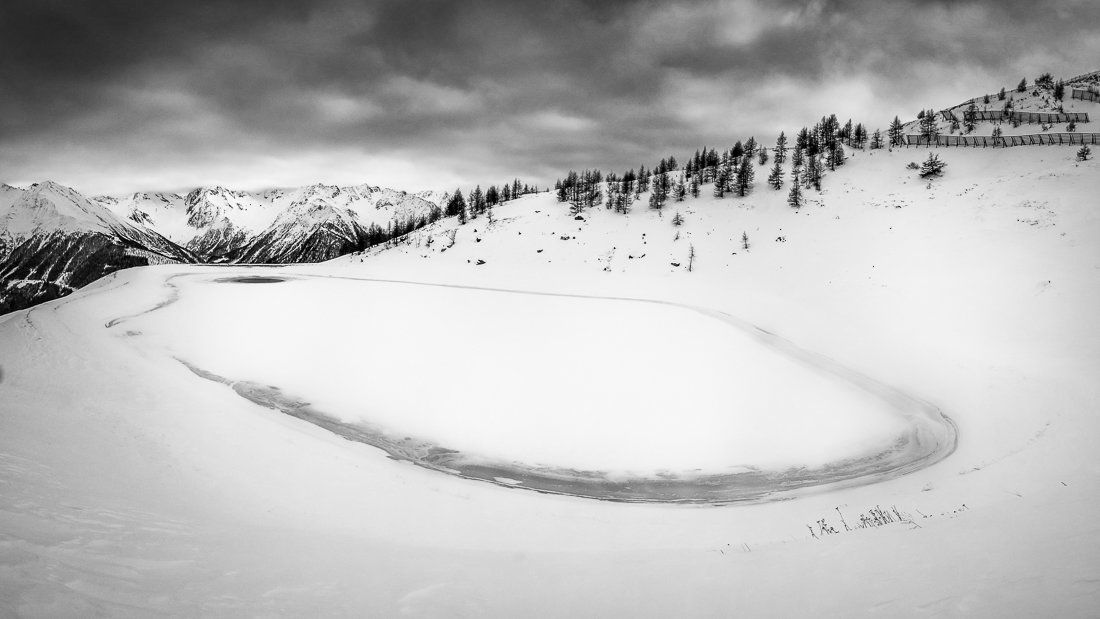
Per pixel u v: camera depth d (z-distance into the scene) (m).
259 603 7.18
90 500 11.48
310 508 16.95
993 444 23.55
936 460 22.81
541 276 70.25
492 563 10.63
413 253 91.38
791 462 23.44
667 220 83.69
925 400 29.80
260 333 42.97
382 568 9.63
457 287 66.19
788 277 57.22
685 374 32.97
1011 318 37.84
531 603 8.16
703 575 9.08
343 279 76.12
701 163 112.50
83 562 7.26
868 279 51.25
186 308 52.66
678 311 48.56
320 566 9.33
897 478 21.34
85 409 23.95
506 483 21.84
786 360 34.88
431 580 9.12
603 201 100.00
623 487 21.66
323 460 21.98
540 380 32.59
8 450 14.80
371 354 37.47
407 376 33.50
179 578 7.54
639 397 30.05
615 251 75.81
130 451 19.03
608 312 48.94
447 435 26.27
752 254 66.06
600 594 8.52
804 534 16.67
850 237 62.81
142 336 42.09
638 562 10.59
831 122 107.69
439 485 20.91
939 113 114.06
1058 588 6.02
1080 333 33.56
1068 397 26.58
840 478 21.88
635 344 38.69
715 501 20.31
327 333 42.91
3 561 6.46
